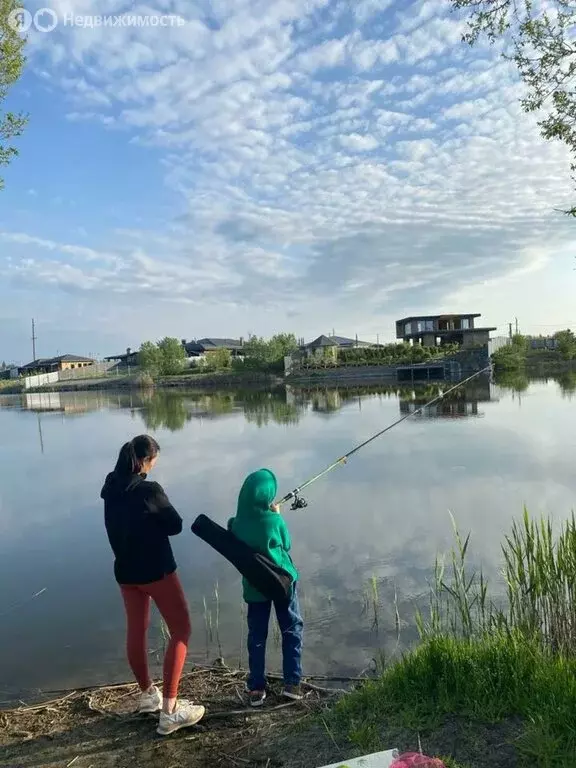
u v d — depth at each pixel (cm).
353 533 885
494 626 480
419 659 377
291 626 399
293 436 2095
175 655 356
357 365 6712
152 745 344
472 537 841
